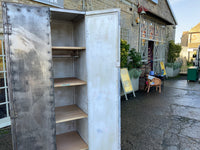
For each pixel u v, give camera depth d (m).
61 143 2.27
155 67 9.05
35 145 1.69
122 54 5.13
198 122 3.39
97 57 1.91
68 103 2.57
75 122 2.67
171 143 2.58
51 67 1.69
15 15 1.48
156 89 6.43
